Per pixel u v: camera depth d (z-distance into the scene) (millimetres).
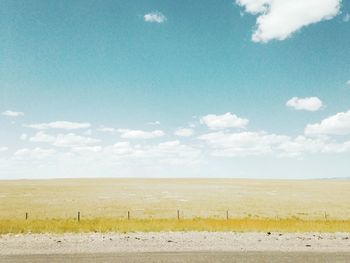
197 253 15336
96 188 117500
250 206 57750
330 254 15188
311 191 103188
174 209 52562
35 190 105625
